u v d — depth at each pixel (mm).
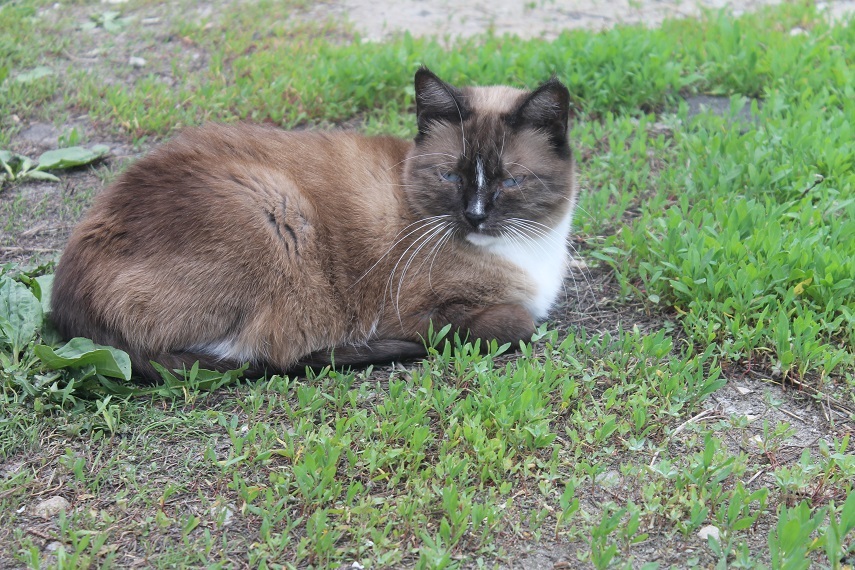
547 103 1654
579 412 1573
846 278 1664
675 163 1893
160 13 2305
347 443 1538
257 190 1620
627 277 1732
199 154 1644
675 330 1674
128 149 1936
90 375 1586
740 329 1636
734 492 1508
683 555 1479
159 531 1492
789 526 1456
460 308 1660
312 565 1470
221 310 1611
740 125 1939
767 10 2295
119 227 1605
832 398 1598
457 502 1494
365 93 2006
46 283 1680
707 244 1706
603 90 2004
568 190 1688
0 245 1779
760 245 1710
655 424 1567
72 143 1933
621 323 1687
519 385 1581
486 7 2432
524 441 1544
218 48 2168
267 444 1551
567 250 1741
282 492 1511
